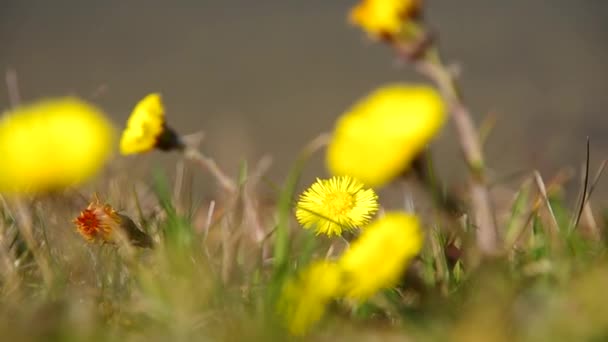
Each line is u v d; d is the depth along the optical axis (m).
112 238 1.39
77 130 1.24
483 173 1.36
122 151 1.41
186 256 1.38
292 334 1.32
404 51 1.35
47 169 1.23
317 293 1.32
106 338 1.32
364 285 1.31
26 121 1.24
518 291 1.34
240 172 1.48
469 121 1.35
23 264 1.42
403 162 1.28
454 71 1.35
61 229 1.42
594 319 1.29
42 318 1.33
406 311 1.33
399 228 1.31
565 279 1.34
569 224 1.43
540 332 1.30
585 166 1.43
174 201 1.48
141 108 1.41
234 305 1.35
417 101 1.28
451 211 1.36
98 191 1.48
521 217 1.45
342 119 1.29
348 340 1.32
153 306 1.35
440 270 1.37
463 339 1.30
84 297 1.37
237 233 1.43
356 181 1.40
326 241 1.45
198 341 1.32
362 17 1.35
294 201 1.44
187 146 1.42
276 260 1.40
